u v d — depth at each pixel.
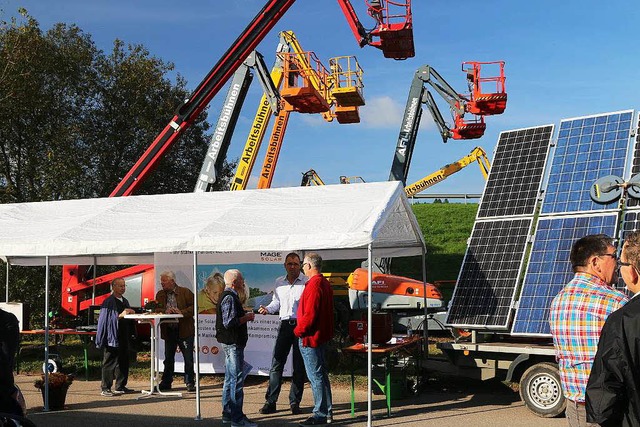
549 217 10.54
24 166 24.42
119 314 11.58
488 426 8.54
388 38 19.06
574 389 4.46
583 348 4.43
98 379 13.31
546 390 9.12
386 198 9.30
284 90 18.17
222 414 9.27
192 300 11.94
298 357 9.70
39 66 23.97
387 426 8.66
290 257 9.88
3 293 21.16
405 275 31.78
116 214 10.90
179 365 13.40
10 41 23.02
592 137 10.94
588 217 10.09
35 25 23.75
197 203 10.84
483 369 10.22
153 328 11.41
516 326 9.80
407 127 20.67
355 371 13.35
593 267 4.62
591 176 10.48
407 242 11.42
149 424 9.09
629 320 3.38
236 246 8.73
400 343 9.79
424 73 20.84
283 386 12.27
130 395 11.43
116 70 27.56
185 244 8.99
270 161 22.73
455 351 10.48
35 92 23.48
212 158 18.20
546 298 9.74
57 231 10.27
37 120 24.69
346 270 33.09
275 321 12.74
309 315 8.55
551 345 9.72
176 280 13.83
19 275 21.33
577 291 4.54
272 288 13.27
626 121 10.66
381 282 18.06
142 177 18.53
